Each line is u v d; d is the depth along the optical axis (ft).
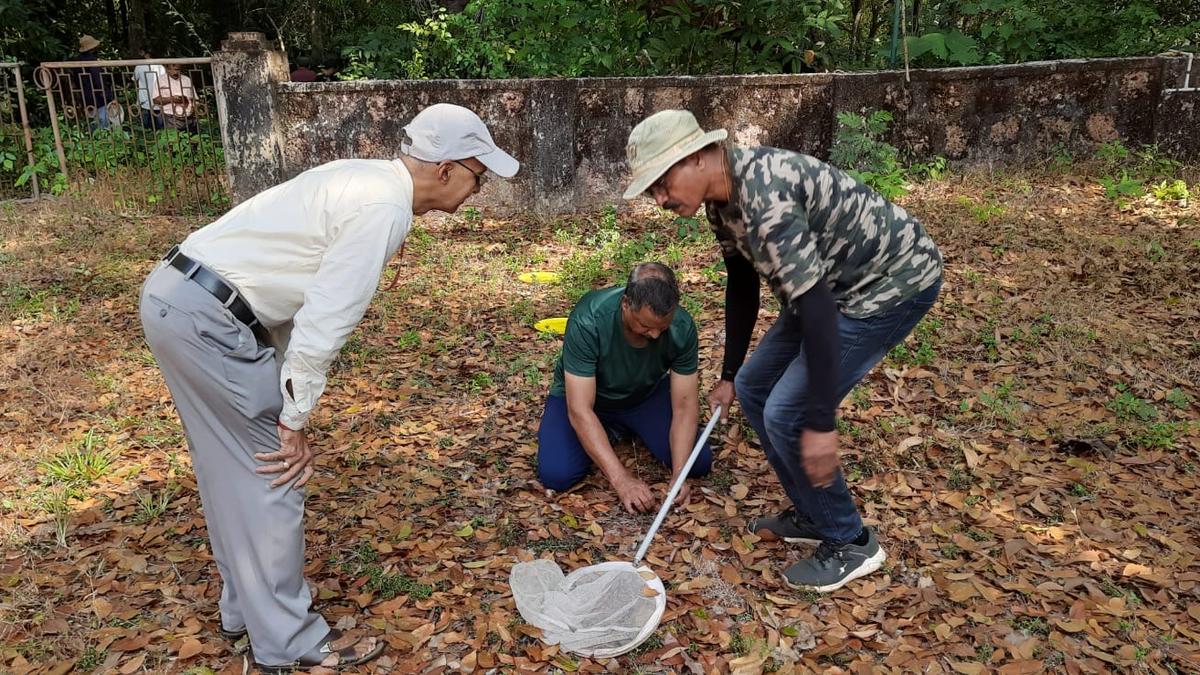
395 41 32.30
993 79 25.00
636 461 12.37
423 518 11.08
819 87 24.89
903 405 13.53
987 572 9.80
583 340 10.77
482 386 14.58
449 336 16.63
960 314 16.38
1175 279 17.75
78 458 12.08
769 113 24.88
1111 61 24.99
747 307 9.85
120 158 26.68
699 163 7.54
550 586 9.47
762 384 9.66
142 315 7.59
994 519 10.73
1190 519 10.61
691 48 27.40
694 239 21.29
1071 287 17.49
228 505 8.04
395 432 13.16
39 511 11.17
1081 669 8.38
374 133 24.18
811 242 7.51
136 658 8.69
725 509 11.16
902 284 8.51
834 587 9.63
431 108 7.91
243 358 7.70
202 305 7.50
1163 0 31.99
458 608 9.44
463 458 12.46
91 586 9.78
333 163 8.01
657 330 10.01
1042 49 30.55
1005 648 8.73
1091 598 9.31
